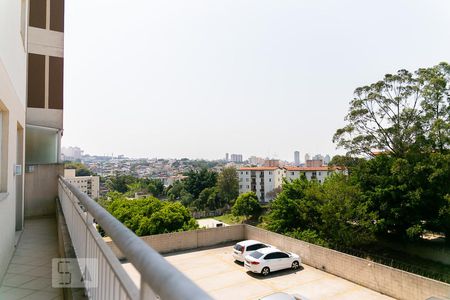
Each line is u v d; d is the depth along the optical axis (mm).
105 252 1410
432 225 18609
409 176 18344
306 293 11172
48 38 9109
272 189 61250
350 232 19141
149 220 22156
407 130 19047
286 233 21875
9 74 3498
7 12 3191
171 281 455
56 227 6051
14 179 4090
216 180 63031
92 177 61344
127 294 983
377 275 11430
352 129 21344
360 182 20984
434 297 9344
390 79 19656
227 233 17828
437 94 18266
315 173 54750
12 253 3916
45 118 8828
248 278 12508
